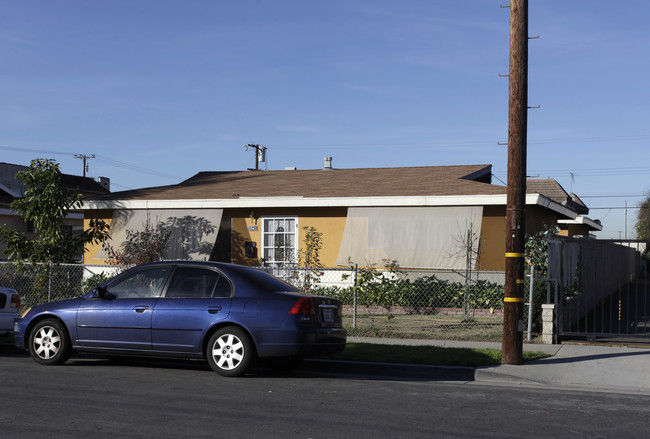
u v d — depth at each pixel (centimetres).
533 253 1558
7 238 1702
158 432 619
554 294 1255
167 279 980
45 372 952
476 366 996
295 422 666
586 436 634
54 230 1702
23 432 613
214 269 968
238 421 666
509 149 1020
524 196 1018
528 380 937
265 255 1898
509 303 1014
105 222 2033
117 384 860
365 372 995
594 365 1015
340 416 696
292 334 897
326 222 1841
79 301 1012
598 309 1909
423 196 1711
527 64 1019
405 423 671
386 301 1673
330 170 2342
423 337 1283
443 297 1652
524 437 627
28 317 1030
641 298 2236
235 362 918
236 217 1936
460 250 1670
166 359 1110
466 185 1816
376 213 1759
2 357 1118
